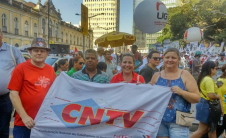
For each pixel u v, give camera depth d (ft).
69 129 9.78
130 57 11.37
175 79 9.64
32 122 8.93
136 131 9.68
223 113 13.37
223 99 13.79
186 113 9.22
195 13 133.18
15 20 133.69
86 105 9.95
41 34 163.63
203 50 54.60
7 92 11.56
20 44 139.33
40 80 9.92
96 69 12.34
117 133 9.76
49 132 9.68
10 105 11.80
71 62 21.07
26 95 9.66
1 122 11.62
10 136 15.44
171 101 9.50
